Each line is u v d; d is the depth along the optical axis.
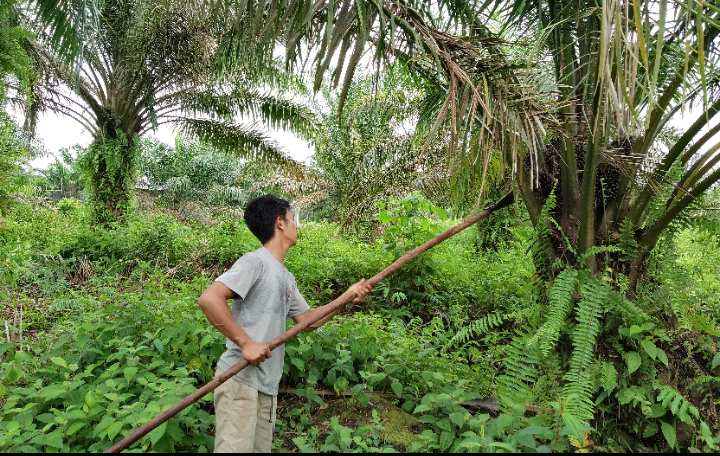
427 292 5.21
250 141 10.27
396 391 2.77
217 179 21.17
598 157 2.64
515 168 2.52
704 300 3.33
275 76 8.73
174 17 7.83
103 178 9.36
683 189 2.60
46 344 3.39
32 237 7.87
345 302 2.37
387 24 2.62
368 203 9.79
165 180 20.20
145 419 2.14
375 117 10.20
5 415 2.56
